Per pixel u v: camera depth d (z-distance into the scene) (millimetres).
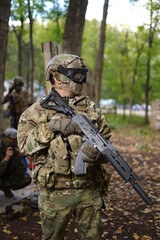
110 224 4125
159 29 12898
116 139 12047
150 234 3857
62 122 2381
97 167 2508
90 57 23469
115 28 20203
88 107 2559
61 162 2354
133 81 20500
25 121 2547
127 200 5031
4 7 5480
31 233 3816
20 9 8422
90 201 2457
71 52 5914
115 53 21062
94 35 22594
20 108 6848
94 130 2348
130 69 21469
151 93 22188
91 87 6750
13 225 4008
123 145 10562
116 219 4285
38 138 2398
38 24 13453
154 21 11906
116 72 23141
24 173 4734
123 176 2275
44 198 2488
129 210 4594
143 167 7344
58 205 2439
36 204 4496
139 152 9195
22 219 4176
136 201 4977
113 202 4938
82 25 5969
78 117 2389
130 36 20078
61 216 2447
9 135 4418
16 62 16828
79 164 2334
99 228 2500
